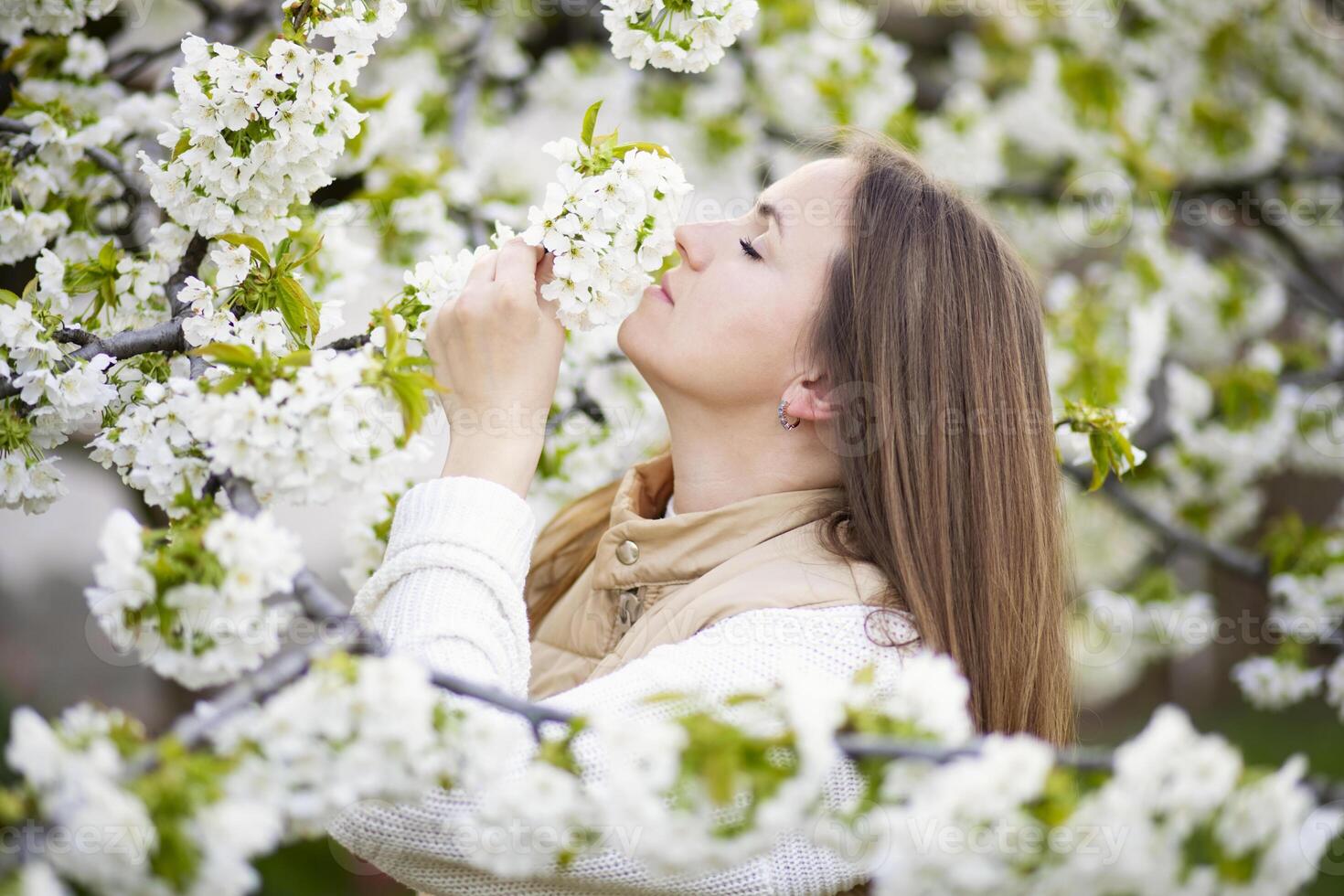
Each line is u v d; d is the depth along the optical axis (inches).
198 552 39.9
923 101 173.0
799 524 60.8
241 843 32.8
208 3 82.5
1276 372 130.4
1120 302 126.7
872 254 62.2
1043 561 63.9
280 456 43.8
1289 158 158.1
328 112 53.9
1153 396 140.0
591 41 144.1
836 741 37.0
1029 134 152.1
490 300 54.3
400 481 49.7
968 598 60.7
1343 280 182.5
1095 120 144.6
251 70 51.9
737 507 60.3
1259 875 37.6
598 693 50.1
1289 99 158.9
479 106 129.3
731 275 61.7
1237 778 37.7
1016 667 61.2
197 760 33.7
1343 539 104.9
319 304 60.3
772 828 35.5
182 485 47.5
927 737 38.5
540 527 91.3
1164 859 36.5
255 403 43.5
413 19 127.0
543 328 55.7
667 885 49.3
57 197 67.6
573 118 139.2
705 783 34.7
